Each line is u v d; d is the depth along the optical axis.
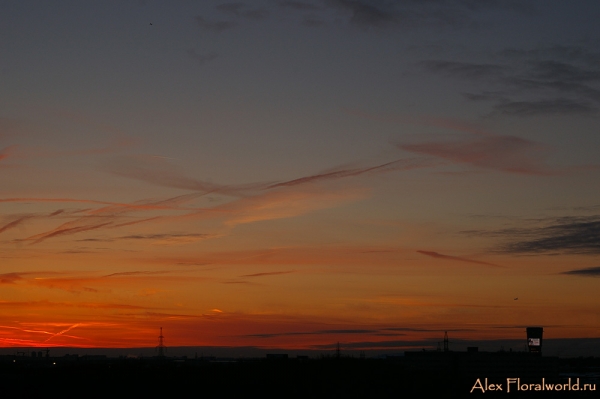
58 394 138.88
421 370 192.75
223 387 146.62
